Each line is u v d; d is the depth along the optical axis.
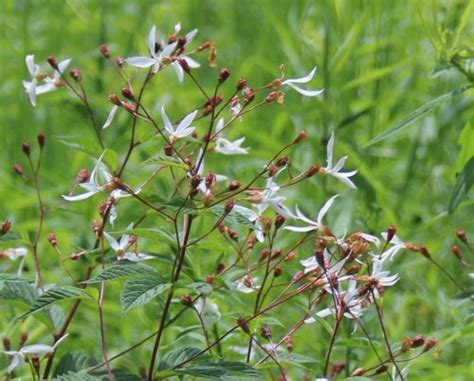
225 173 9.75
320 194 8.91
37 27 13.12
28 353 5.94
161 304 6.45
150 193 5.43
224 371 5.36
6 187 10.31
